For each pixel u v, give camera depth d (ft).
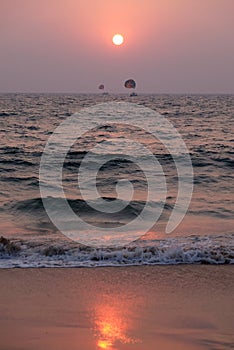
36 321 31.30
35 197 83.05
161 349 27.02
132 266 45.60
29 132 183.21
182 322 31.81
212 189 92.02
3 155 126.00
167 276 42.80
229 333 29.91
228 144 153.28
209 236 56.39
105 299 36.37
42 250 49.21
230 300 36.65
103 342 27.84
